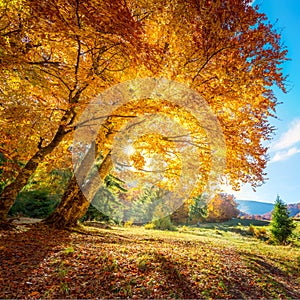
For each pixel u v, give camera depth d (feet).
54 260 16.35
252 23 23.06
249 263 25.13
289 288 20.30
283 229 70.79
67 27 14.55
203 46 22.18
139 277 15.15
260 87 24.79
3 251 17.24
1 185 37.96
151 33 22.71
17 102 21.54
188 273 17.48
